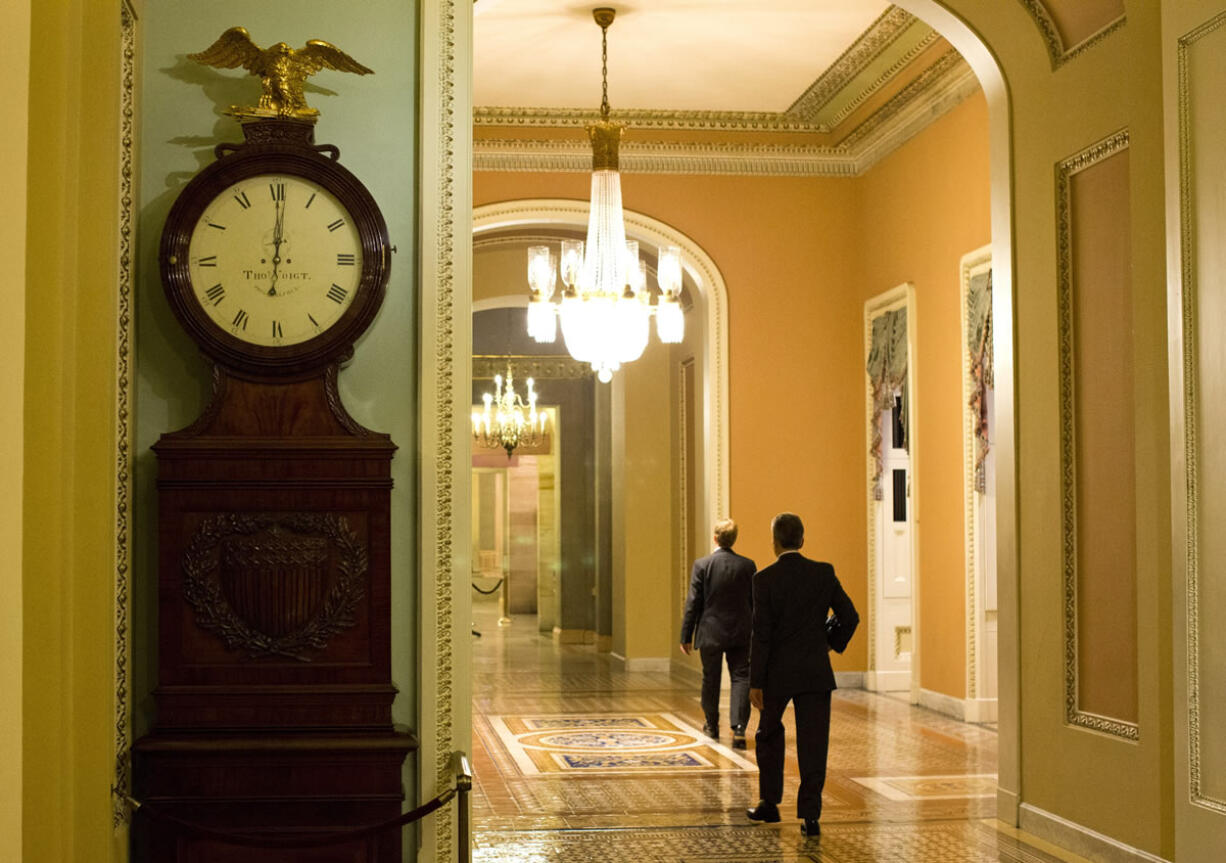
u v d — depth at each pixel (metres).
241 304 4.26
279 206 4.30
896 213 12.39
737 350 13.17
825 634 7.23
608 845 6.88
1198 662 5.29
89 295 3.36
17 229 2.54
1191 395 5.36
